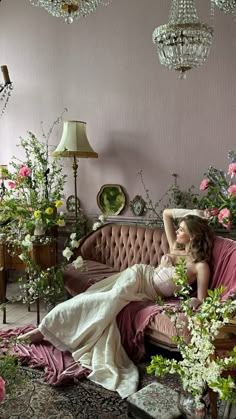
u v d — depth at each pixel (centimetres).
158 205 343
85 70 370
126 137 355
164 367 123
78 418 179
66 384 208
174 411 164
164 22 329
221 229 298
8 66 409
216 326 117
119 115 357
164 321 211
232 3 189
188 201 328
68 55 377
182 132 328
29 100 402
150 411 165
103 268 313
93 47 364
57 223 308
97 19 359
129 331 231
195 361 120
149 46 337
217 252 241
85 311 238
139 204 349
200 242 241
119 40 350
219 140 313
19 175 327
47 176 366
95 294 244
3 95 403
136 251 309
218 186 279
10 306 335
